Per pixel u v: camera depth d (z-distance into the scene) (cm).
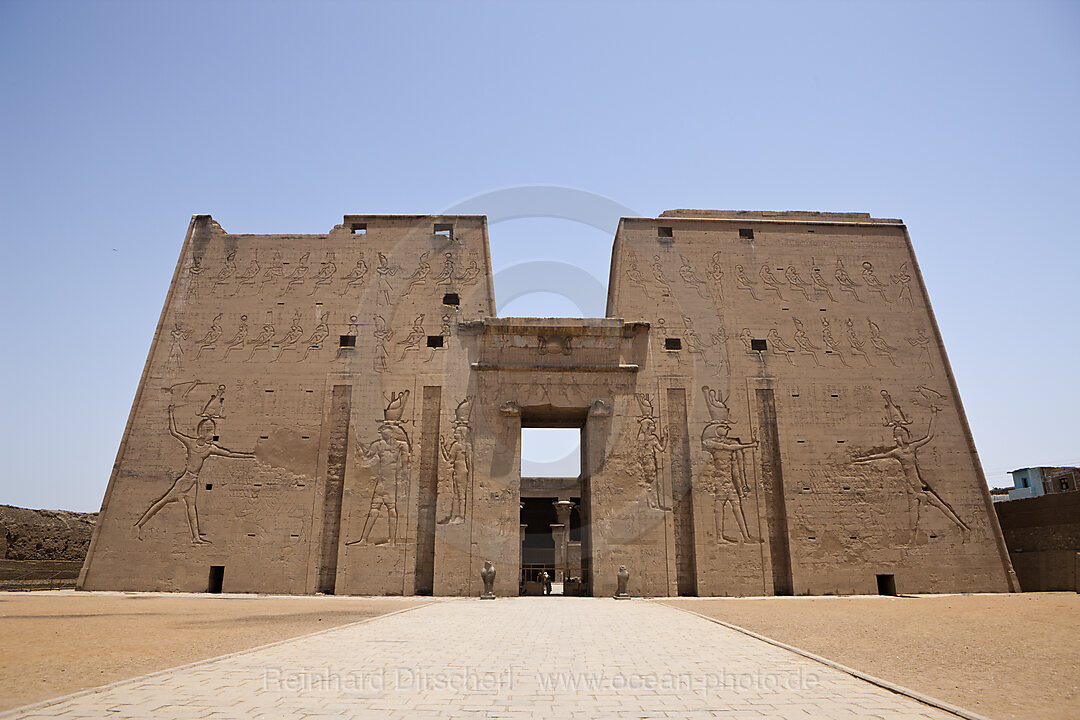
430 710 752
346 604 2166
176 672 946
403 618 1708
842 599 2480
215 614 1766
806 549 2748
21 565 2745
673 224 3167
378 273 3045
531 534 4919
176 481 2756
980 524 2823
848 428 2909
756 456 2844
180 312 3000
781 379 2953
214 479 2758
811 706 777
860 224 3234
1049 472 4688
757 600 2447
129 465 2772
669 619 1717
